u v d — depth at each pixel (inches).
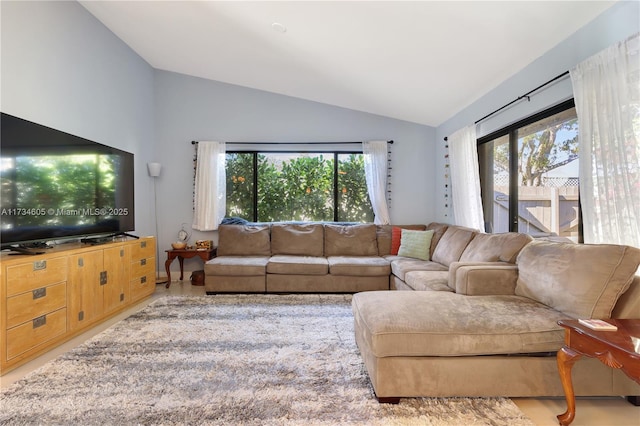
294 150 186.9
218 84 184.1
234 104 184.5
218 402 65.4
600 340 50.0
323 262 149.3
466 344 64.5
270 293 149.5
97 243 117.6
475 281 89.0
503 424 59.2
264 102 185.5
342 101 178.1
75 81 123.8
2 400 66.0
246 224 177.2
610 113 73.8
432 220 188.7
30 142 95.0
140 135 168.6
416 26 97.0
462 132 145.9
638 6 70.7
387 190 188.2
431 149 188.9
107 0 121.6
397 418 60.8
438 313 70.4
